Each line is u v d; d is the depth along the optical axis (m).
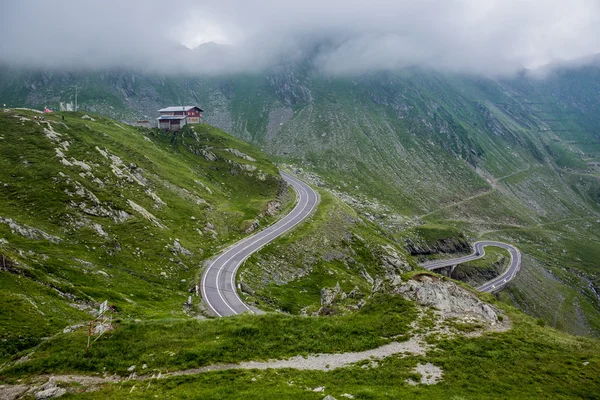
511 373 33.12
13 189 82.88
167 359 35.00
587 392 29.92
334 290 70.44
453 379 32.16
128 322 42.34
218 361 35.31
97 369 33.09
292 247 110.81
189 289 78.31
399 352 37.50
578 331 176.12
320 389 30.25
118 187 101.38
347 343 39.50
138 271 77.12
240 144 188.25
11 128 107.00
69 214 81.62
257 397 28.58
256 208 134.75
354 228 142.88
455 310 46.50
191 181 136.88
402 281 52.44
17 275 53.22
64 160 98.62
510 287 182.00
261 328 41.94
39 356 34.75
